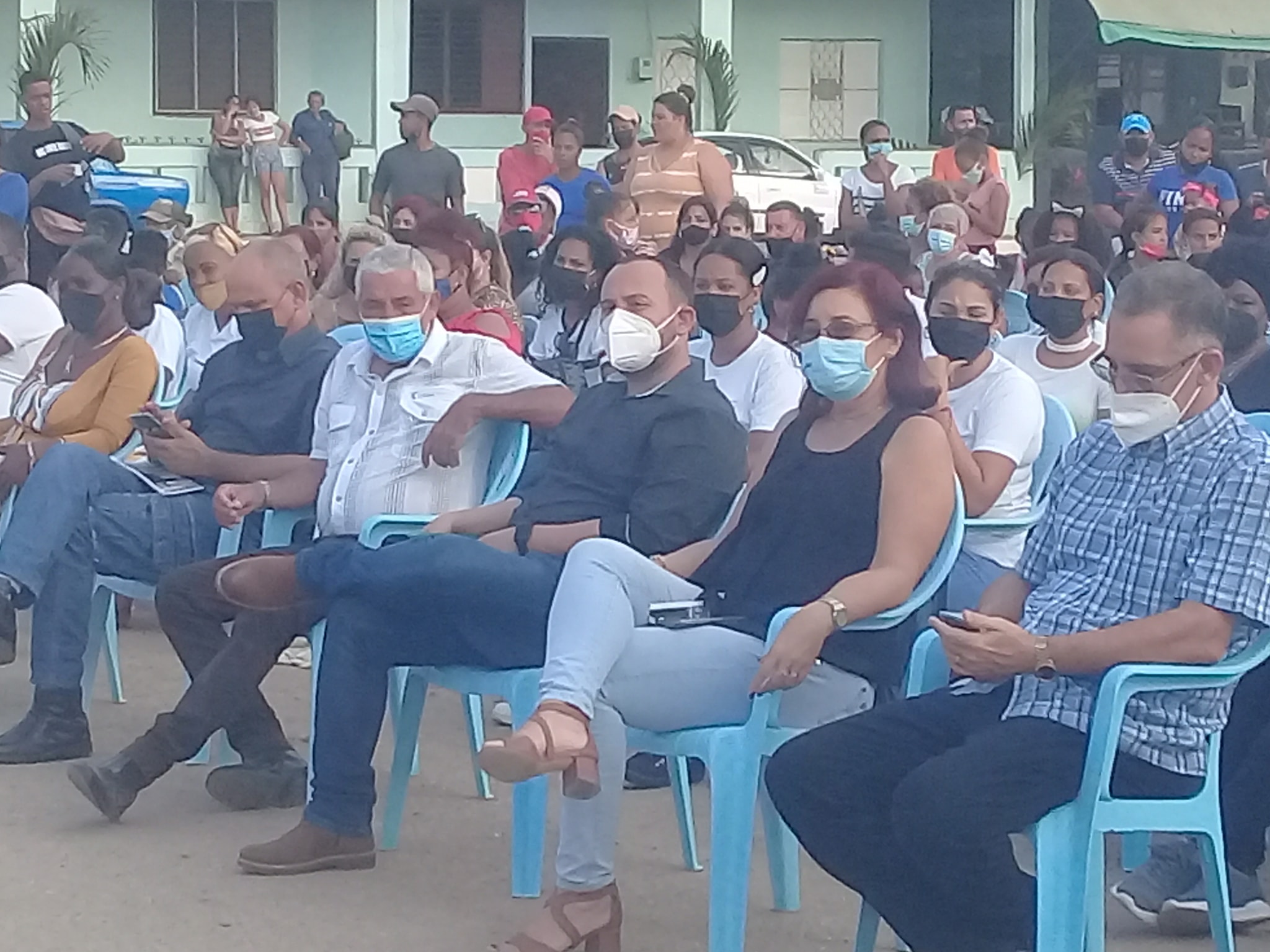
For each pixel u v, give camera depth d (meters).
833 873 5.54
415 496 7.46
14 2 30.83
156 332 10.76
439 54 32.22
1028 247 13.44
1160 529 5.35
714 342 8.83
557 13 32.41
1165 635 5.19
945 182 15.90
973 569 7.40
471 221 9.40
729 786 5.65
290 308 8.30
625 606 5.73
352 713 6.66
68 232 13.72
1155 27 30.05
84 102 31.56
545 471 7.04
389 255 7.57
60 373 9.14
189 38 31.83
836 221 27.50
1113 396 5.41
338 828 6.73
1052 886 5.22
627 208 13.46
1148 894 6.29
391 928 6.20
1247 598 5.16
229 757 8.08
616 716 5.70
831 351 5.87
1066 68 32.59
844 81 33.38
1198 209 12.80
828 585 5.92
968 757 5.21
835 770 5.43
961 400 7.97
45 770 8.05
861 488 5.90
